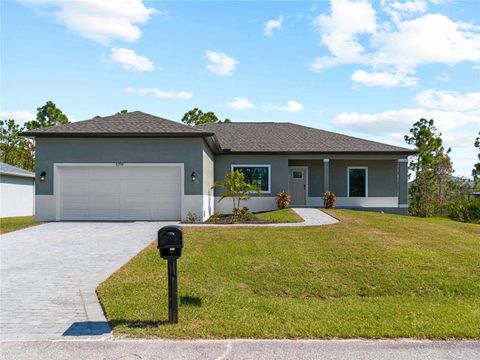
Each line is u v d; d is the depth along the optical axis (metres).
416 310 6.22
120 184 17.59
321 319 5.75
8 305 6.41
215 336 5.14
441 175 32.88
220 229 13.45
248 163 22.69
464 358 4.55
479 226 16.61
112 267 8.89
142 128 17.69
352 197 23.88
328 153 22.52
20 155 43.41
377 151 22.53
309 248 9.98
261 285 7.52
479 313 6.11
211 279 7.69
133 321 5.63
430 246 10.46
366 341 5.02
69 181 17.55
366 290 7.41
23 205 26.58
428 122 35.38
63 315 5.95
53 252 10.50
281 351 4.70
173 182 17.59
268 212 20.50
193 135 17.23
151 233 13.65
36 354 4.62
